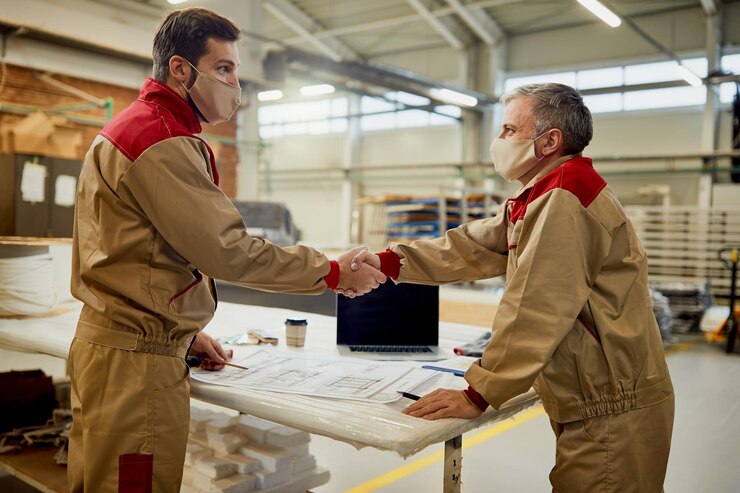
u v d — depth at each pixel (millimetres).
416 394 1506
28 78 7215
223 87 1488
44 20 7383
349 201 15609
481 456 3439
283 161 17156
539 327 1294
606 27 12117
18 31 6934
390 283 2143
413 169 14773
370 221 9734
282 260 1472
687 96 11297
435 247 1826
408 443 1193
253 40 9680
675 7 11289
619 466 1371
